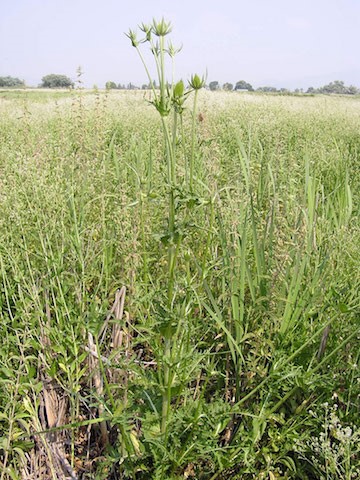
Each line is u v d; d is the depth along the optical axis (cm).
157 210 346
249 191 357
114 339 276
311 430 234
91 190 397
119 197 367
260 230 324
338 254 299
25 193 334
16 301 285
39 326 286
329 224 352
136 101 1058
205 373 279
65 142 484
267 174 437
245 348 277
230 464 221
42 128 673
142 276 293
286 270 282
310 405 236
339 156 598
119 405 211
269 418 239
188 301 213
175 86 185
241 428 234
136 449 224
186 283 208
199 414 219
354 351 267
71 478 240
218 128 718
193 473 236
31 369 247
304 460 242
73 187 370
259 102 1289
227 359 274
